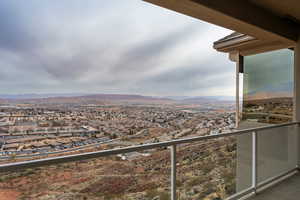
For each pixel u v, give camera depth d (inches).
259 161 133.0
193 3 81.3
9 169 43.6
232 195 98.6
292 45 146.9
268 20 112.4
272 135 142.4
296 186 113.9
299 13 117.0
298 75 138.7
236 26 105.8
